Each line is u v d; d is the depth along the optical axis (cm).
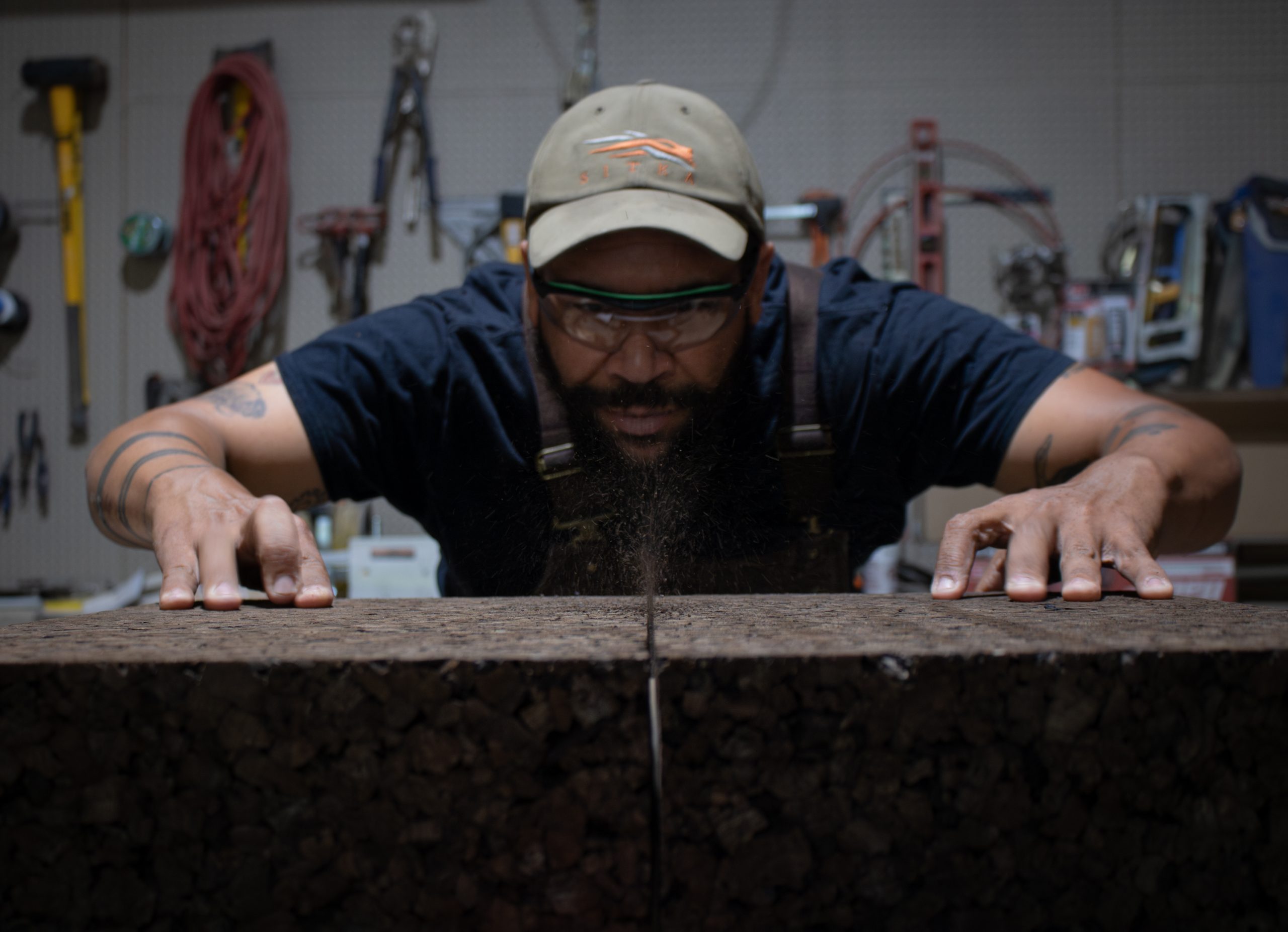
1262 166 221
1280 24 220
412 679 34
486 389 91
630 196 82
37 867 34
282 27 228
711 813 33
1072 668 34
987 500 198
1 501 229
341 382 94
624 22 225
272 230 217
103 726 34
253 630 44
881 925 34
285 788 34
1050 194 222
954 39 222
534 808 34
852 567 102
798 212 212
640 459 87
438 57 226
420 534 217
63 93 225
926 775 34
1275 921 34
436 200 222
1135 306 205
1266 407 209
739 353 89
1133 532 64
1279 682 34
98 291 230
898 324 96
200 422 87
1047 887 34
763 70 224
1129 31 221
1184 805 34
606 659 33
